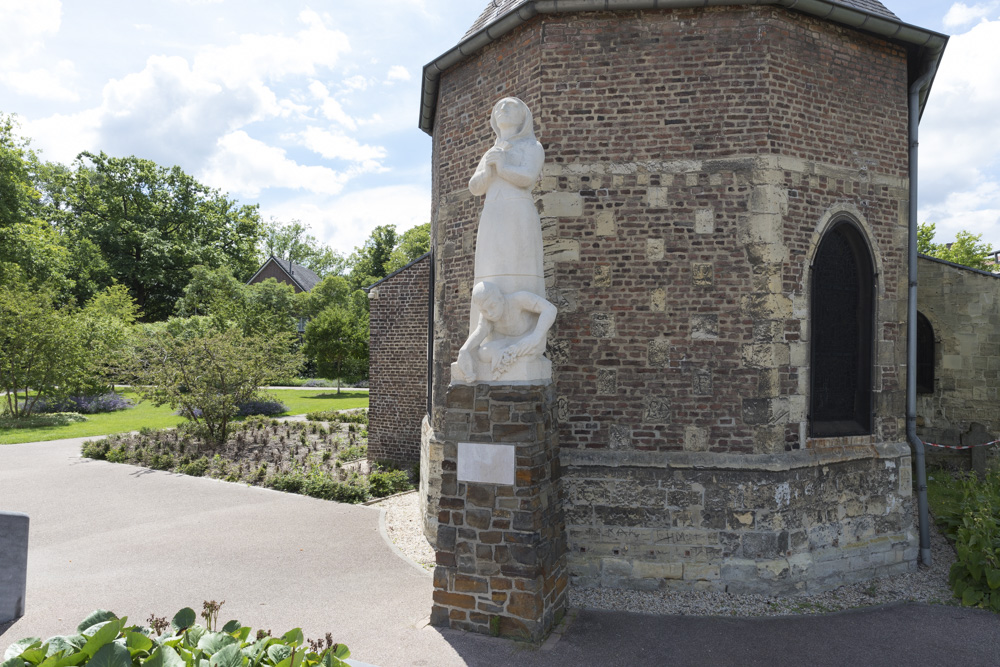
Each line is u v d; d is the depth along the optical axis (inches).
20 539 244.4
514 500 224.5
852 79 310.7
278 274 2319.1
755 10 286.5
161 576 289.9
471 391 234.2
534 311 233.6
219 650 124.4
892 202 322.7
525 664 207.3
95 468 548.4
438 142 390.9
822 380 312.3
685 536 282.5
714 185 287.3
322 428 812.0
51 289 1061.1
